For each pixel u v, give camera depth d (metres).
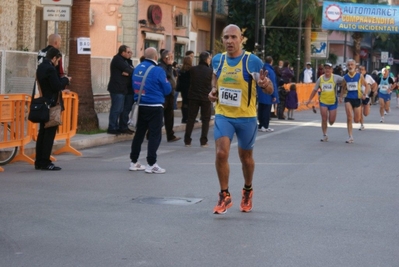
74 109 15.53
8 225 8.47
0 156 13.76
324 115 19.39
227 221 8.88
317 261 7.10
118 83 18.12
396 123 27.70
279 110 28.80
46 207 9.56
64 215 9.07
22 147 13.86
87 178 12.20
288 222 8.89
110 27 33.88
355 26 47.12
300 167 14.02
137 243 7.70
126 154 15.93
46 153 13.05
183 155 15.84
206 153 16.30
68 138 15.48
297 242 7.87
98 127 19.12
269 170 13.52
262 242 7.84
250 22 46.06
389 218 9.30
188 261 7.02
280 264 6.97
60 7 16.53
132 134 19.00
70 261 6.96
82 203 9.91
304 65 47.81
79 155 15.45
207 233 8.22
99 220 8.81
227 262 7.00
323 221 9.00
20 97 13.55
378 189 11.61
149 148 12.92
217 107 9.27
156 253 7.30
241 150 9.30
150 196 10.56
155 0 35.72
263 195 10.78
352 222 8.99
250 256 7.24
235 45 9.02
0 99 13.04
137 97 12.90
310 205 10.06
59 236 7.97
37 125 14.52
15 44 24.28
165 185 11.59
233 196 10.69
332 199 10.57
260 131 22.50
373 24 46.97
